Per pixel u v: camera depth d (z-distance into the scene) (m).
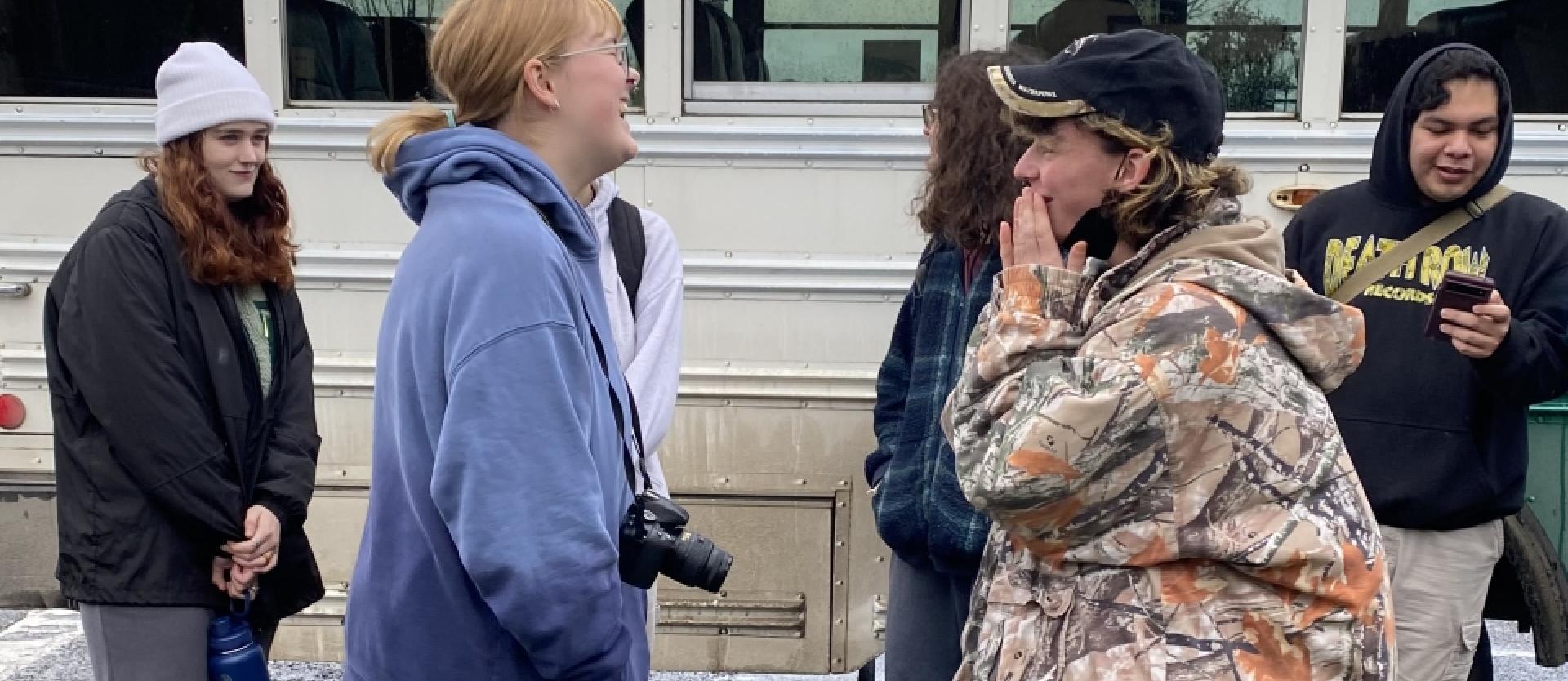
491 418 1.33
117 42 3.04
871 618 3.12
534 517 1.32
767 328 3.04
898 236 3.00
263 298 2.56
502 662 1.43
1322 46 2.95
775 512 3.10
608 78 1.57
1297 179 2.98
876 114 2.99
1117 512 1.45
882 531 2.30
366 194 3.05
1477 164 2.50
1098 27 2.97
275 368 2.56
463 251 1.39
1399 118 2.55
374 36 3.05
